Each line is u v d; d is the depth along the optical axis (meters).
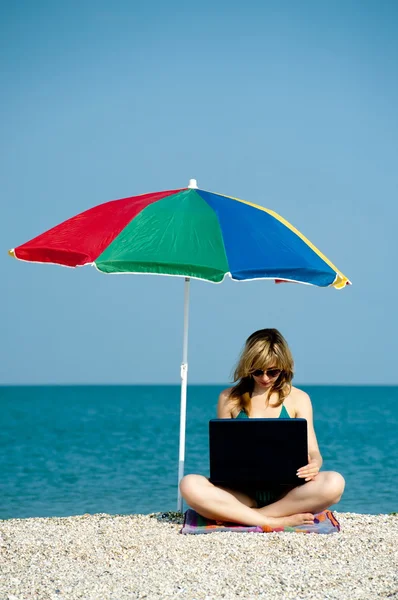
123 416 41.19
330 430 29.11
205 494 5.93
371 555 5.20
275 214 6.81
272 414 6.18
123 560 5.14
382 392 128.88
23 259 5.98
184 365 6.77
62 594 4.41
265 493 6.24
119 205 6.57
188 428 30.48
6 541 5.71
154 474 14.96
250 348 6.06
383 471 15.28
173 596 4.34
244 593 4.38
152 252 5.80
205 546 5.43
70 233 6.14
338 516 6.75
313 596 4.29
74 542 5.63
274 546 5.41
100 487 12.84
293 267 5.87
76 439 25.17
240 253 5.91
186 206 6.38
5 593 4.45
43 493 12.12
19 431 29.20
